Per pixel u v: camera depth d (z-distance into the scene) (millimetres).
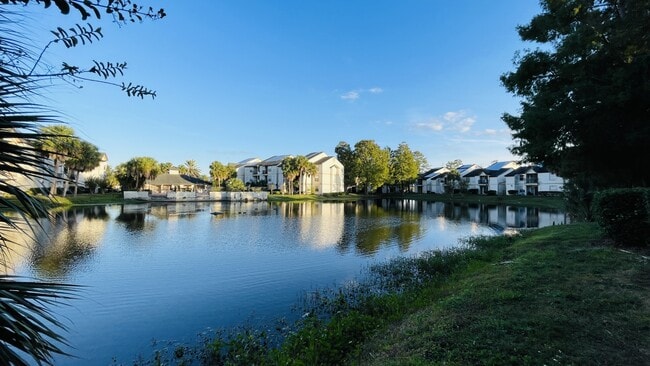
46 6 1534
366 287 9352
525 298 4945
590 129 9953
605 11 10422
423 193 82188
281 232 21141
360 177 76125
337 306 7750
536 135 11625
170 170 79812
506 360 3303
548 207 41062
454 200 59875
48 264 12562
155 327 7098
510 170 69062
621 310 4305
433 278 9391
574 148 11320
